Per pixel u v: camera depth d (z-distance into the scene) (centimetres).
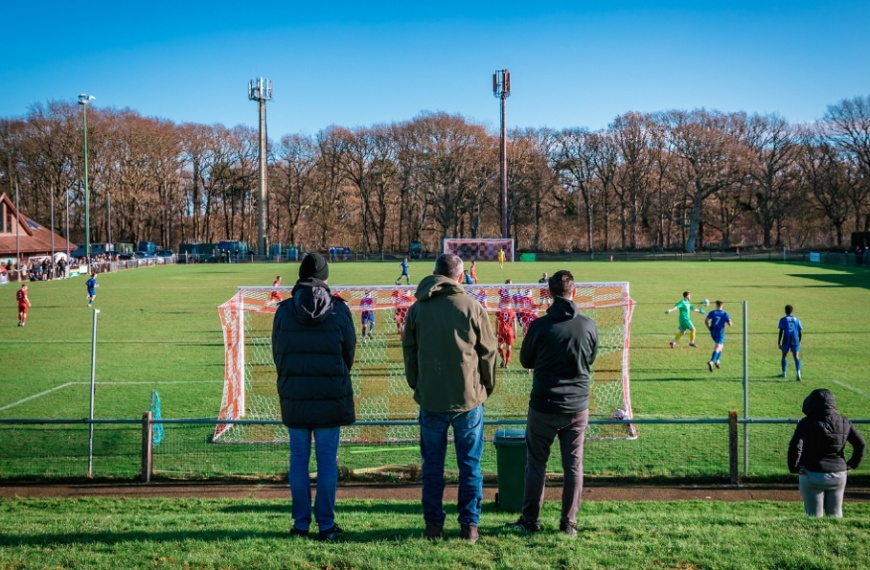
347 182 10325
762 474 1152
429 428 658
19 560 591
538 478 710
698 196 8956
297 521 687
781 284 4594
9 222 6525
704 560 580
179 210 10350
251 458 1291
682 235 10131
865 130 8325
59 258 6944
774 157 9138
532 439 711
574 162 9894
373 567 566
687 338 2556
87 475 1182
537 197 9781
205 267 7519
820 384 1842
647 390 1794
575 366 695
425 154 9350
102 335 2742
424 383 647
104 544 649
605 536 675
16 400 1736
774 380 1895
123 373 2045
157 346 2491
